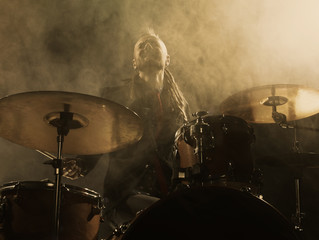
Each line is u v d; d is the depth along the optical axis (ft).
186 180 7.23
